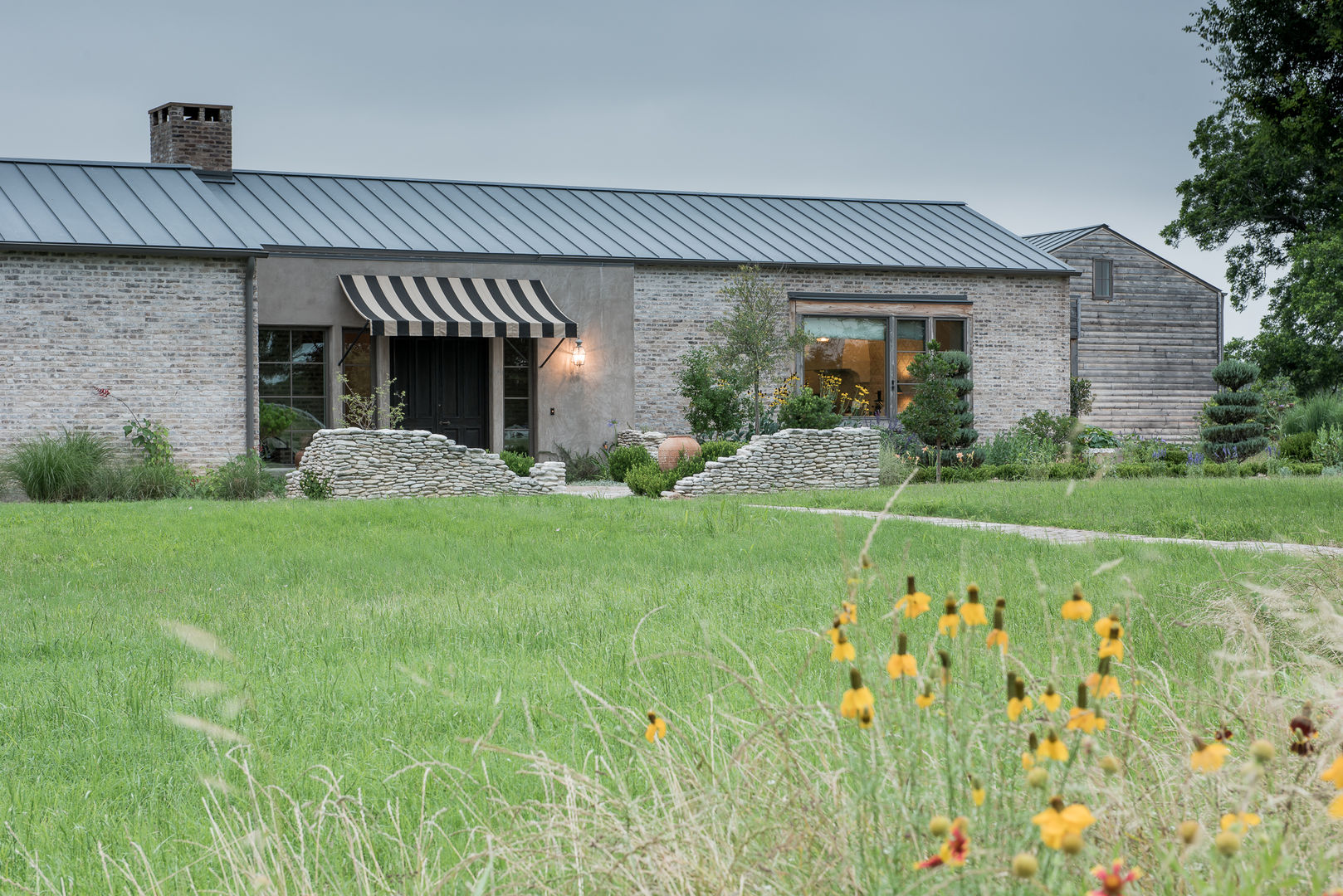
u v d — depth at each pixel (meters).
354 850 3.96
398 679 6.67
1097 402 37.34
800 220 33.31
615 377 28.44
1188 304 38.34
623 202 32.78
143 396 22.89
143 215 24.16
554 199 32.09
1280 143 16.69
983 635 7.04
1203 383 38.47
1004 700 3.99
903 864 2.86
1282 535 11.12
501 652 7.41
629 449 26.38
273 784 4.58
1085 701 2.77
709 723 4.98
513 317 26.22
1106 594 8.59
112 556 12.33
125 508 17.95
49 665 7.21
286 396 25.80
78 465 20.88
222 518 16.17
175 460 23.09
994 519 15.93
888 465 24.22
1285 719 3.59
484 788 4.50
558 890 3.23
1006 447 29.31
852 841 3.01
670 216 32.22
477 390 27.70
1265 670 3.89
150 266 22.94
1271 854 2.54
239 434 23.56
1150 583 8.88
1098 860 2.92
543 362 27.81
